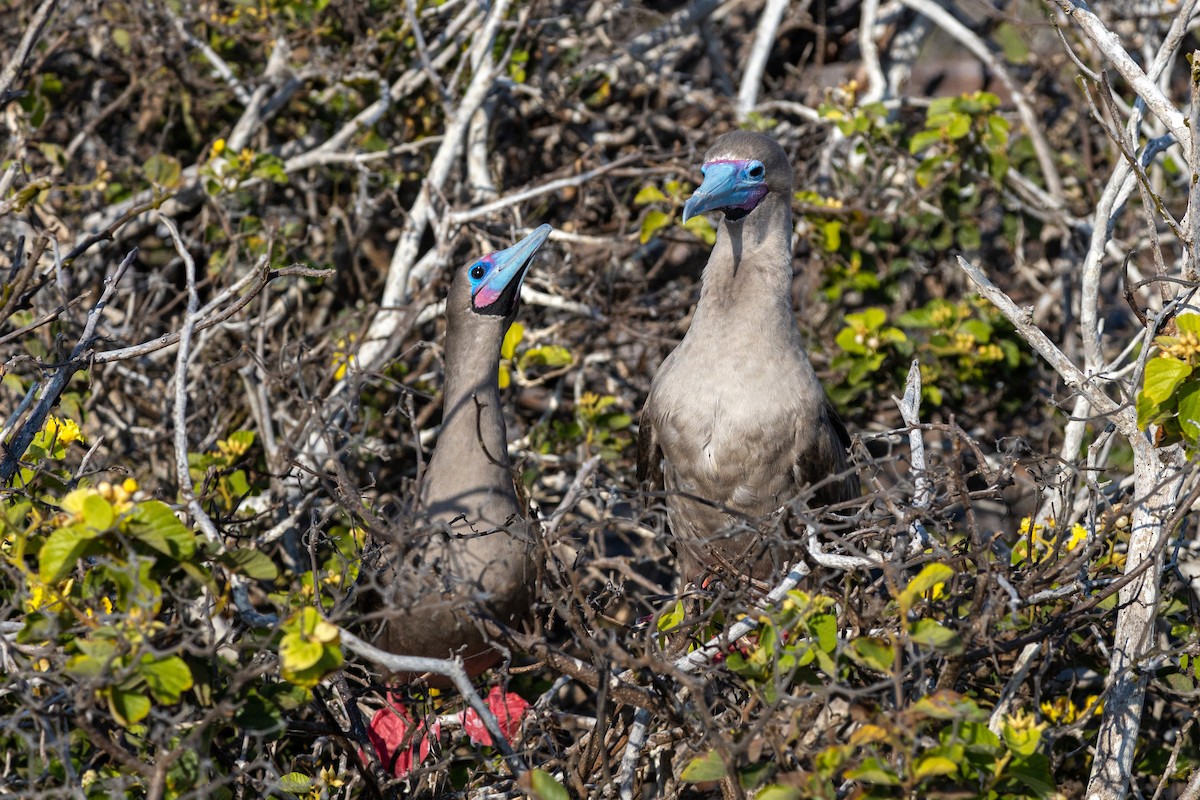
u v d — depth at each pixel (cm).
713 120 1702
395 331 1230
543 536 786
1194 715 842
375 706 982
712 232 1356
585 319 1425
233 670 750
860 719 675
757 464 1033
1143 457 846
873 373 1358
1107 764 820
